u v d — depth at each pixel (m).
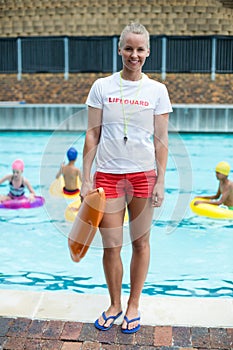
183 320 3.09
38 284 4.66
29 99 19.00
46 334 2.94
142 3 18.59
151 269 5.01
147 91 2.82
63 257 5.35
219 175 6.88
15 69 18.94
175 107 14.93
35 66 18.81
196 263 5.18
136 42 2.70
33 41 18.66
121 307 3.18
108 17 18.81
